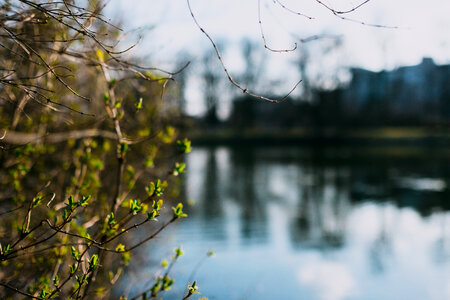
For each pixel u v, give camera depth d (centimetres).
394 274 1173
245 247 1313
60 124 436
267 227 1577
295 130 6206
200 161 3712
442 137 4903
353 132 5653
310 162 3578
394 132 5500
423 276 1158
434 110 5828
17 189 333
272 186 2448
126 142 290
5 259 201
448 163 3288
